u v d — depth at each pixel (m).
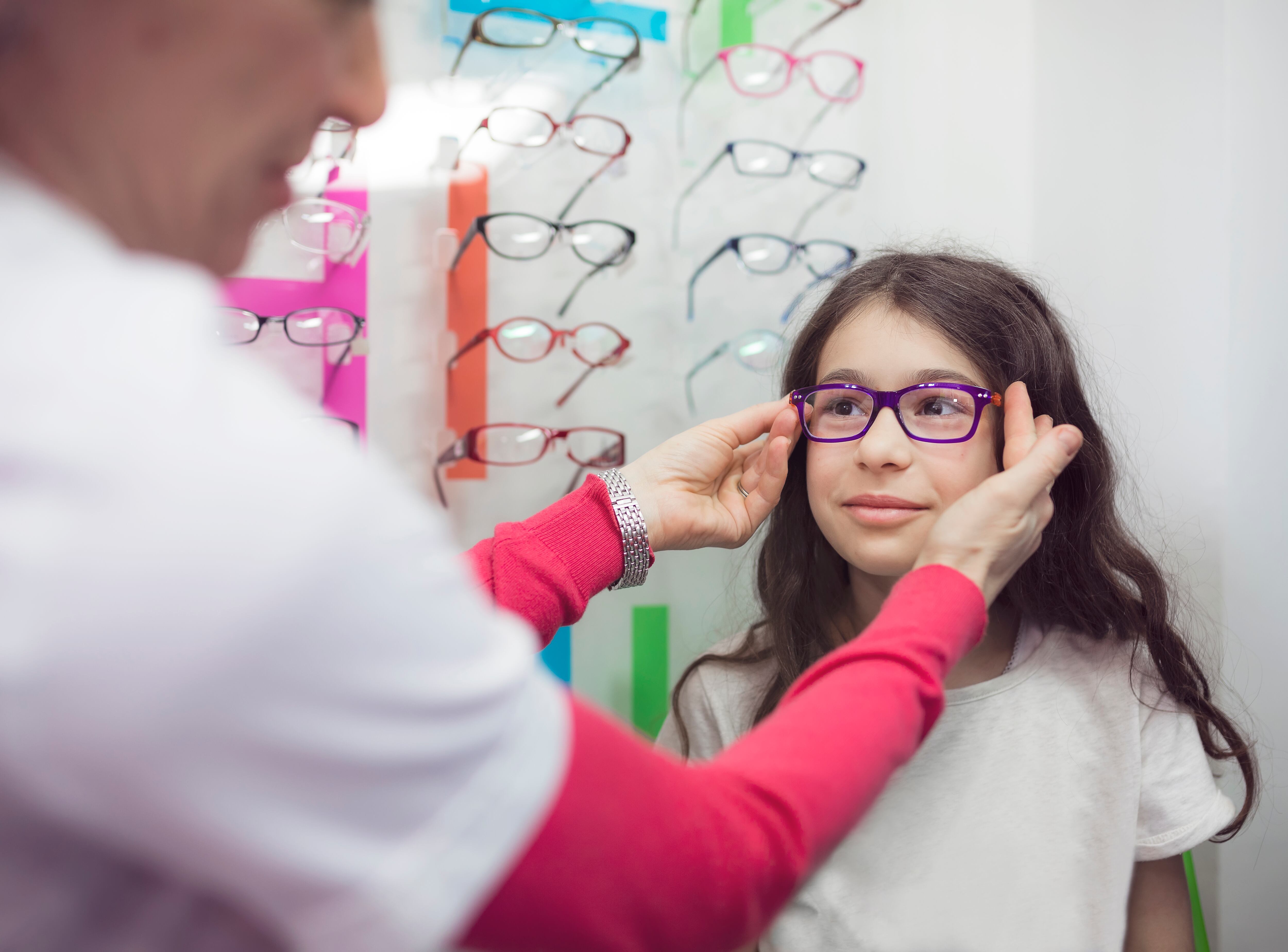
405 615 0.25
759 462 0.93
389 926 0.25
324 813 0.24
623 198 1.28
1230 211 1.18
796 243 1.33
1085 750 0.89
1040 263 1.38
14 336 0.24
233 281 1.14
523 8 1.23
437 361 1.22
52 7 0.27
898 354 0.85
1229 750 1.00
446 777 0.26
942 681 0.48
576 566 0.79
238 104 0.30
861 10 1.36
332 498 0.24
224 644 0.21
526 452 1.19
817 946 0.88
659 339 1.30
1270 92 1.19
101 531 0.22
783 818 0.37
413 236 1.21
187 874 0.24
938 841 0.88
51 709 0.21
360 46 0.33
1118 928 0.84
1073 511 0.94
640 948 0.33
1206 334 1.21
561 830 0.30
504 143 1.20
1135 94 1.29
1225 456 1.20
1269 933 1.23
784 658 1.00
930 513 0.81
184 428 0.23
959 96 1.38
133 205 0.30
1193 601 1.22
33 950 0.26
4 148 0.28
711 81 1.31
